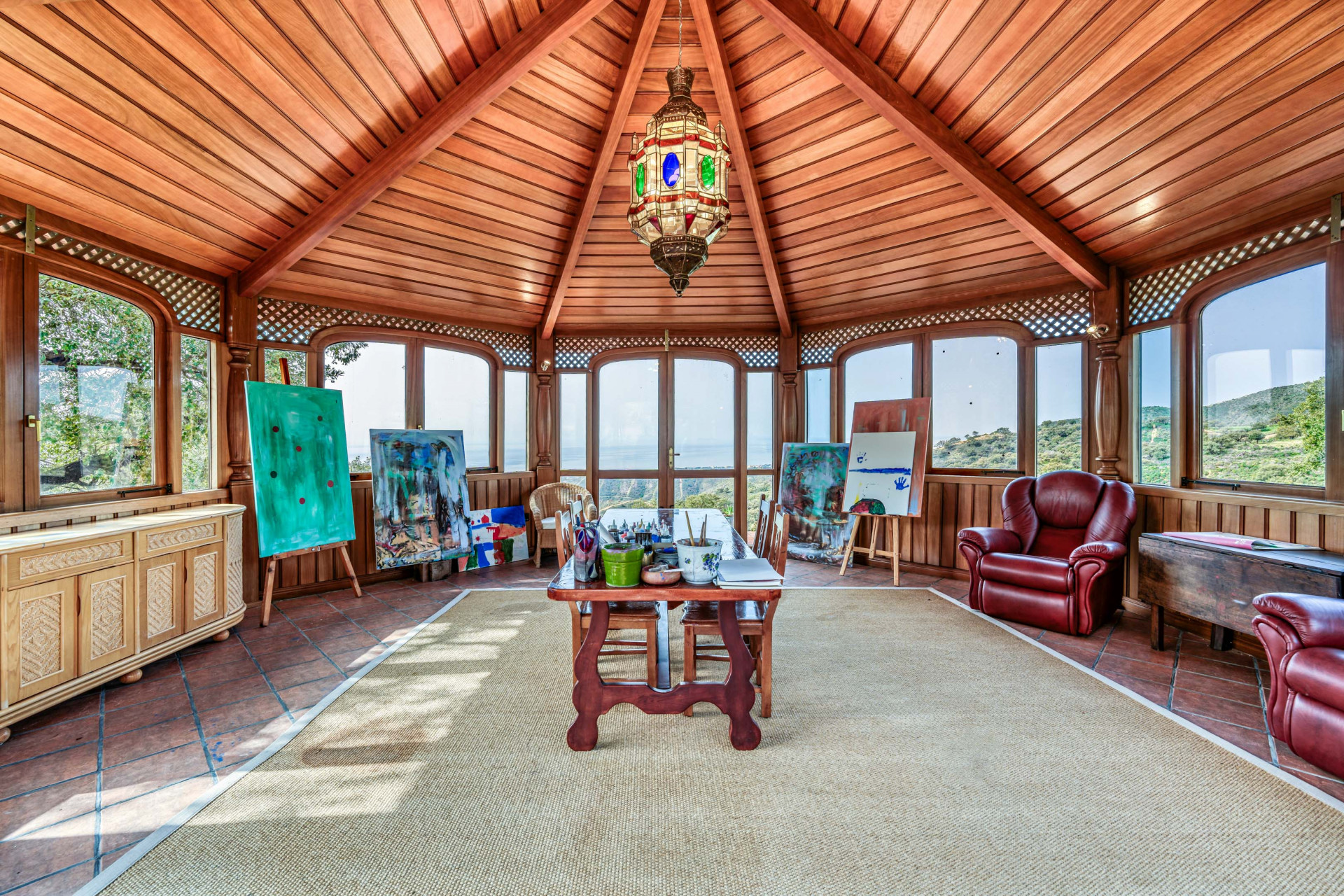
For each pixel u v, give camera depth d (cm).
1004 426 511
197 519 338
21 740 242
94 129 277
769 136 404
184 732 249
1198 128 301
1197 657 332
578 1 291
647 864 170
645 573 231
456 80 329
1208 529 373
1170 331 409
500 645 355
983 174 368
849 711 266
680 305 598
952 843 178
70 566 268
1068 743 238
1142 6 254
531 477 630
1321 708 214
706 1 306
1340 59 247
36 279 308
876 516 518
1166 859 171
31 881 165
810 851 175
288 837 181
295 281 460
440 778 213
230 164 328
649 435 648
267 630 384
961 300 523
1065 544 414
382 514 491
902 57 317
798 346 625
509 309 586
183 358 402
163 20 242
